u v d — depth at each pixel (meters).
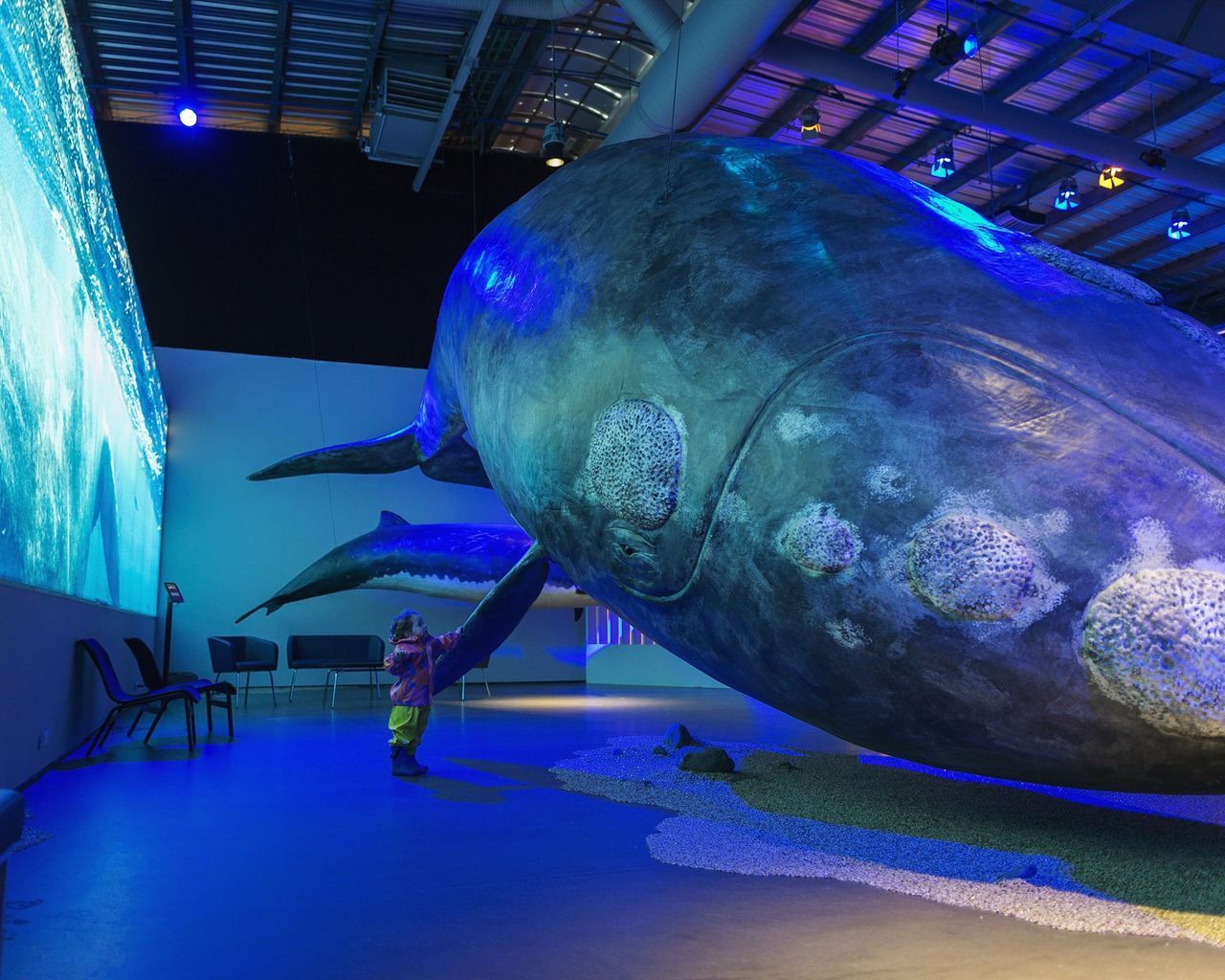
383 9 13.15
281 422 16.28
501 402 5.62
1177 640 3.46
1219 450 3.70
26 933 3.25
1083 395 3.83
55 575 6.72
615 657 17.62
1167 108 13.35
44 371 5.99
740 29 10.70
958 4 11.70
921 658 3.88
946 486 3.78
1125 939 3.16
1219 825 4.74
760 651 4.38
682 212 5.16
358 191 17.09
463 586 13.27
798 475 4.07
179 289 16.22
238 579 15.76
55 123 6.13
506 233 6.43
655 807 5.33
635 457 4.54
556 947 3.10
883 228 4.69
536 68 15.09
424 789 5.95
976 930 3.24
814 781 6.04
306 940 3.18
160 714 8.27
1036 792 5.61
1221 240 16.69
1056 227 17.03
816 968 2.91
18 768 5.68
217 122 16.45
